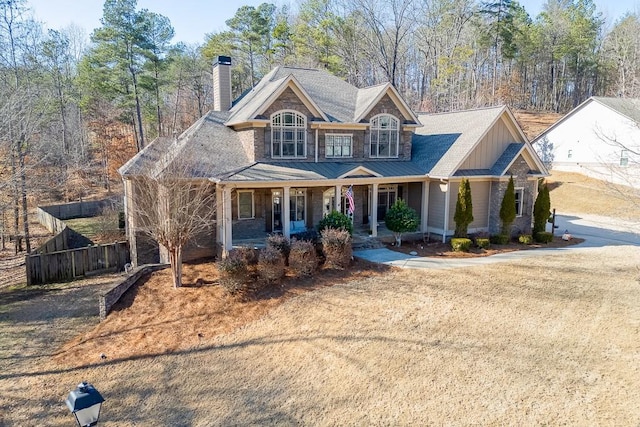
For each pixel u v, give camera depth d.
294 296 14.95
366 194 24.31
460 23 54.50
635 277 15.92
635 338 11.09
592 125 40.34
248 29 55.66
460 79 60.22
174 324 13.73
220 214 18.91
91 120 46.50
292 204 21.95
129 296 15.69
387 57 50.31
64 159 36.47
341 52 50.12
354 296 14.71
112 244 20.53
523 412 8.55
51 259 18.97
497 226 22.92
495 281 15.69
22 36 31.14
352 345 11.62
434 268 17.41
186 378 10.98
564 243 22.39
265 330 12.95
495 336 11.54
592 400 8.72
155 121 53.16
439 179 21.98
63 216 36.03
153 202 16.11
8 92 23.56
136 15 45.38
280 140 20.95
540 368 9.96
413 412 8.88
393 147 23.94
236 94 58.53
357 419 8.87
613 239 23.73
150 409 9.88
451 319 12.64
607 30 75.88
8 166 24.61
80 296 17.22
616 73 61.75
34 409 10.10
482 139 22.69
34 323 14.73
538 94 77.94
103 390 10.71
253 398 9.93
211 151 20.34
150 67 47.34
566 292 14.49
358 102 24.17
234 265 15.18
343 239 17.52
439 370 10.17
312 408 9.37
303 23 51.94
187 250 19.16
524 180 23.45
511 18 57.44
